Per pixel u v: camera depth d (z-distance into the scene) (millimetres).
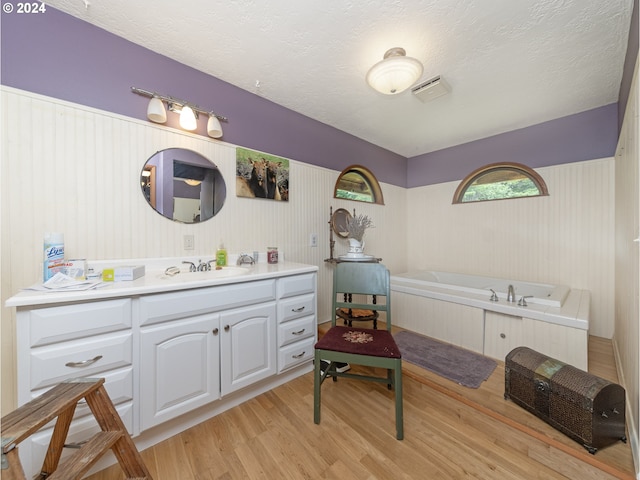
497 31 1453
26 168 1226
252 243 2062
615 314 2146
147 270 1552
